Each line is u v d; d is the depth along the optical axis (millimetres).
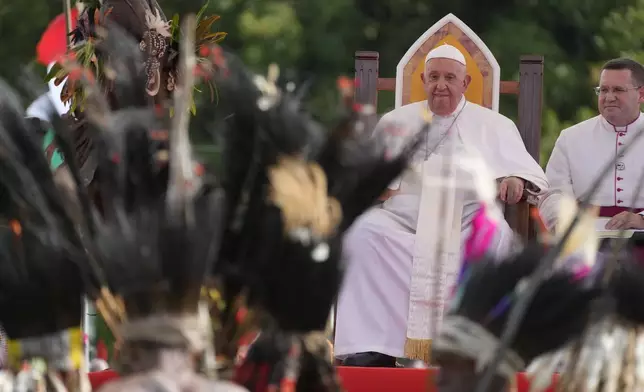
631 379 13477
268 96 12688
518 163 24719
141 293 10844
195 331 10883
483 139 25000
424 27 66625
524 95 26125
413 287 23328
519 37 65500
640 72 26922
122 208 11750
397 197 24219
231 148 12547
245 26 62500
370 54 25891
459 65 25109
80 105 17797
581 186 26953
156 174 12172
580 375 13398
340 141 12883
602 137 27031
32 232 12344
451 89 25031
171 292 10852
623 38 67375
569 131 27391
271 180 12438
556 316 12352
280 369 12750
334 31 64062
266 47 62531
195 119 18375
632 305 13461
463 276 12758
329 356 12984
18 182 12383
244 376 12805
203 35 20703
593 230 12922
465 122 25188
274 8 63094
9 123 12500
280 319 12711
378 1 66250
